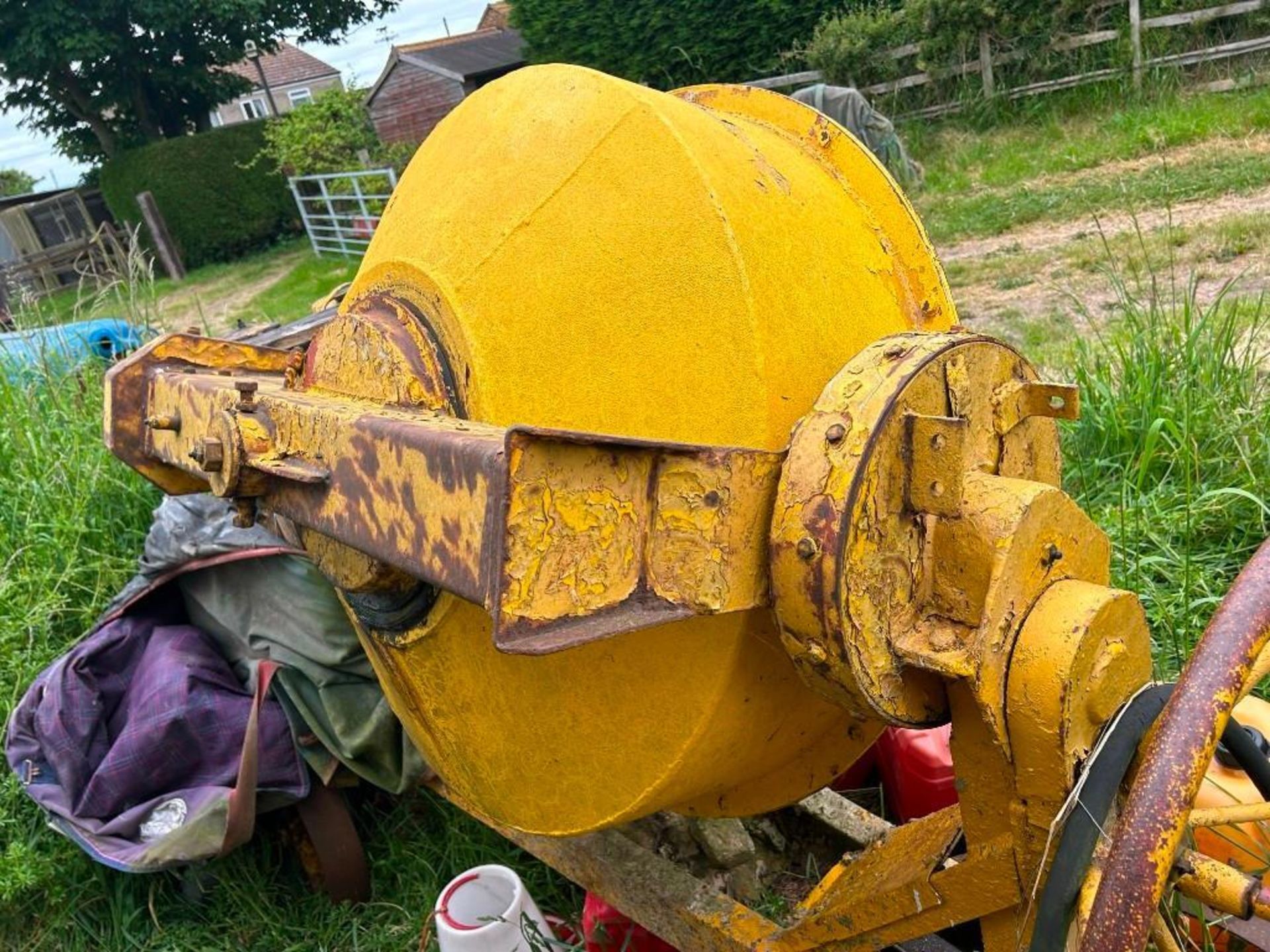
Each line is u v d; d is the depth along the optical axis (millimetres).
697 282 1614
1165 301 5430
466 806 2629
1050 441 1737
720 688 1604
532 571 1270
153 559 3283
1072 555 1498
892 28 12930
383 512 1525
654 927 2168
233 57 25953
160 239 20625
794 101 2029
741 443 1578
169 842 2738
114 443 2369
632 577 1366
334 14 27328
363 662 2875
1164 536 3369
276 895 3088
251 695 3078
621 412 1686
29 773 3117
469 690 2045
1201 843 2066
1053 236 7879
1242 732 1594
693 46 14938
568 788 1947
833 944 1844
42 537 4121
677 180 1646
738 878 2422
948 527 1444
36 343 5750
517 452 1236
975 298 6762
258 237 22656
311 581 2900
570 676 1820
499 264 1822
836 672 1414
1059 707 1377
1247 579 1345
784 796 2020
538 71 1922
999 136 11594
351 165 17891
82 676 3172
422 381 1836
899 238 1900
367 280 2160
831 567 1347
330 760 2902
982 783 1528
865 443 1360
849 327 1699
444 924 2354
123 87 24812
